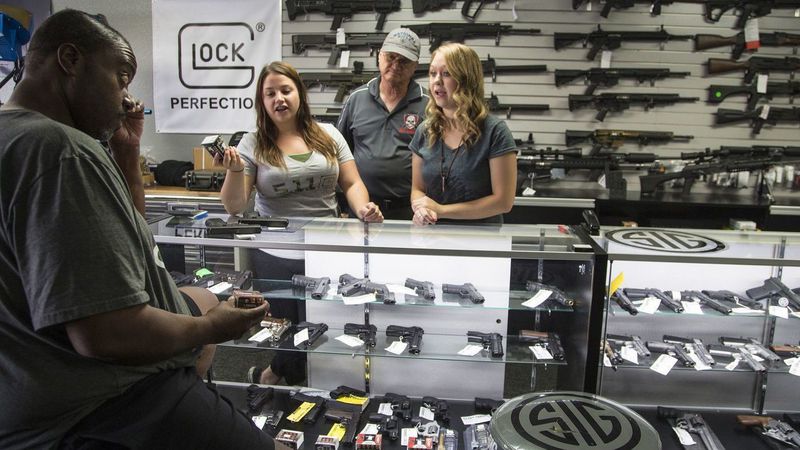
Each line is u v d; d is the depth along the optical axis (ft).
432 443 6.75
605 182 15.98
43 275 3.15
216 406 4.35
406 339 7.65
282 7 16.48
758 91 15.66
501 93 16.47
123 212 3.51
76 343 3.32
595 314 6.60
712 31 15.81
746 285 7.61
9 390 3.48
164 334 3.62
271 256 7.57
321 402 7.67
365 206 8.14
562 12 15.93
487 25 15.85
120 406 3.80
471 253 6.63
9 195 3.20
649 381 7.88
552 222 14.94
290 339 7.70
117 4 17.13
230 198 8.54
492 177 8.69
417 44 10.37
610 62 16.05
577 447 4.96
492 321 7.73
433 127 8.86
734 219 14.70
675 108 16.17
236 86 16.92
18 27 15.26
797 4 15.37
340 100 16.39
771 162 15.24
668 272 7.59
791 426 7.33
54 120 3.48
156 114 17.30
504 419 5.37
